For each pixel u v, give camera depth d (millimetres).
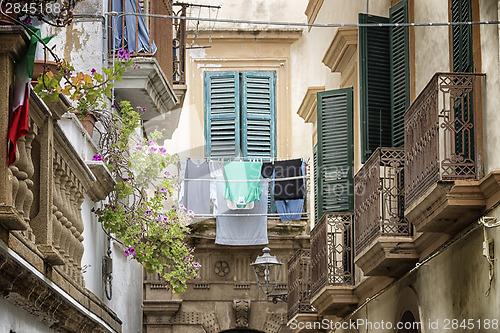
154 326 25594
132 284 20000
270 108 26891
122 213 15164
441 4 14320
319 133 19625
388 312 16547
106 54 17391
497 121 11734
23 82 9211
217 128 26672
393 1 17094
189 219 17016
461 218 12430
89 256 14609
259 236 25188
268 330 25734
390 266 15391
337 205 19250
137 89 18312
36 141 10711
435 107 12383
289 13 27047
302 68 26938
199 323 25609
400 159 15273
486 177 11586
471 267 12211
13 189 9375
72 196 12680
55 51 17328
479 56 12406
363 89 17125
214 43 26938
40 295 10719
